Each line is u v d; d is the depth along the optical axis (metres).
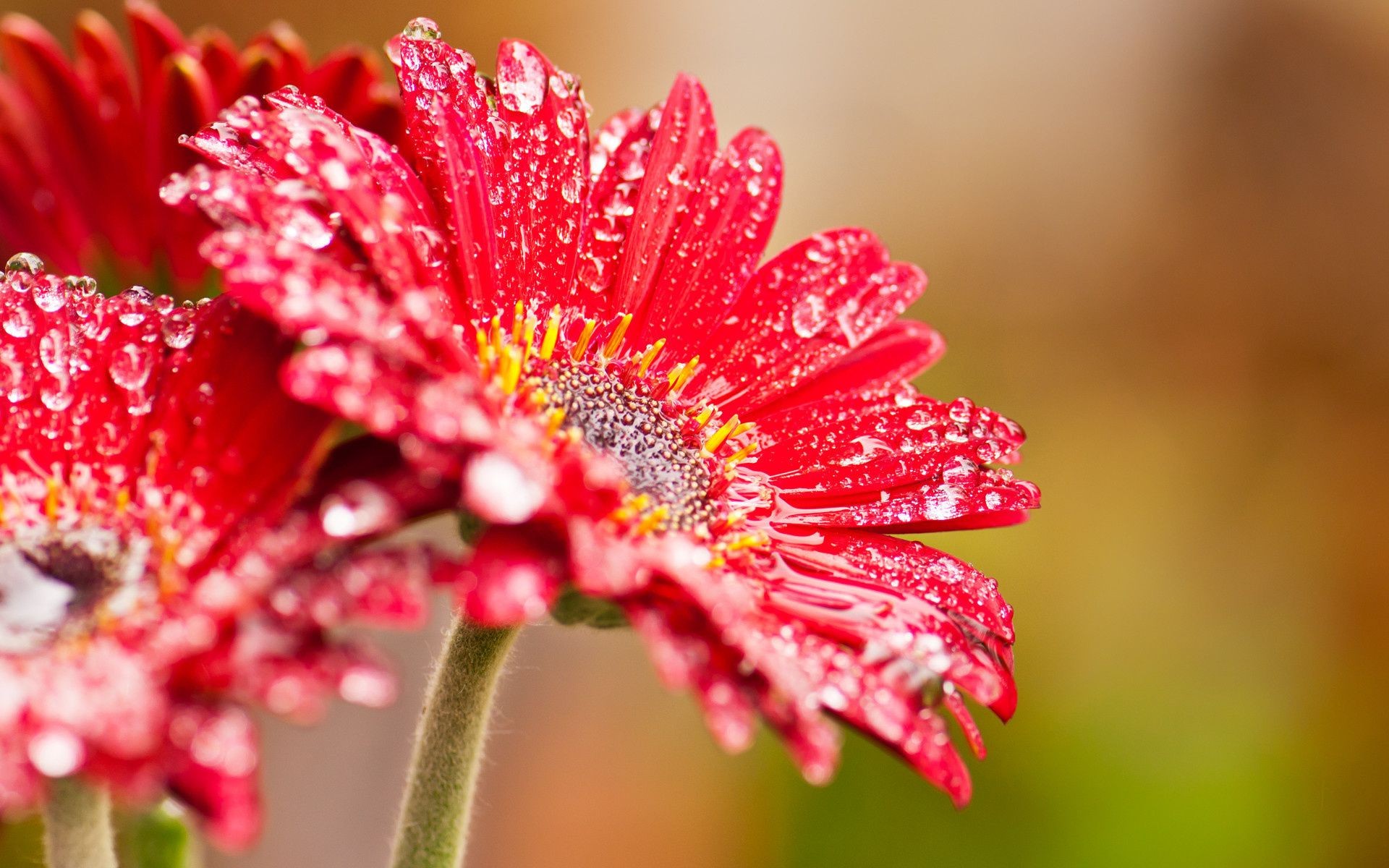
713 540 0.45
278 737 0.74
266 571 0.40
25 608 0.41
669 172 0.47
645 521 0.43
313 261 0.41
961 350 1.21
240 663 0.39
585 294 0.46
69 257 0.50
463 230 0.43
